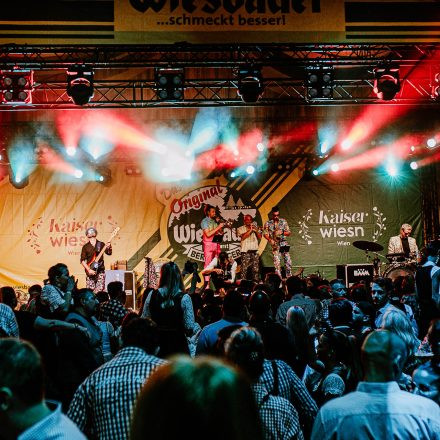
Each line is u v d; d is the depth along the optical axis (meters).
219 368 1.39
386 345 2.97
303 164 18.50
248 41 14.16
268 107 17.31
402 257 16.09
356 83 16.53
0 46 13.04
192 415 1.31
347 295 9.65
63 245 18.06
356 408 2.94
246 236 17.83
